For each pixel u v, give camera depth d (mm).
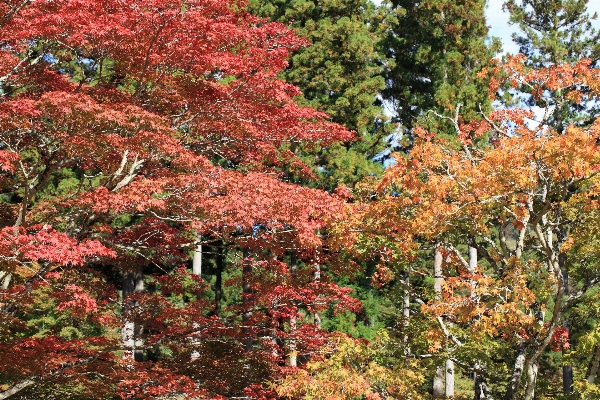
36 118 9594
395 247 11320
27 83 12289
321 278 16109
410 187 9734
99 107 9055
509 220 11477
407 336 12445
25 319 18969
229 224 10086
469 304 9234
